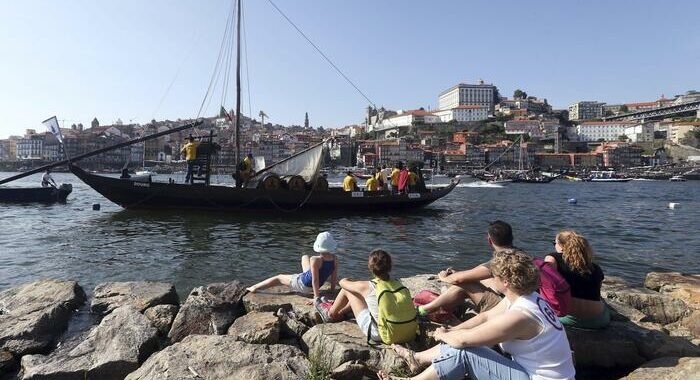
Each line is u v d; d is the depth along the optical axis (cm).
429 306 588
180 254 1458
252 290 767
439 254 1515
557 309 550
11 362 609
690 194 6203
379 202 2816
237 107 2895
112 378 568
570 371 400
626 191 7056
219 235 1862
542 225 2494
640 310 754
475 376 429
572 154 18325
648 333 590
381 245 1680
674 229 2348
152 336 629
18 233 1884
